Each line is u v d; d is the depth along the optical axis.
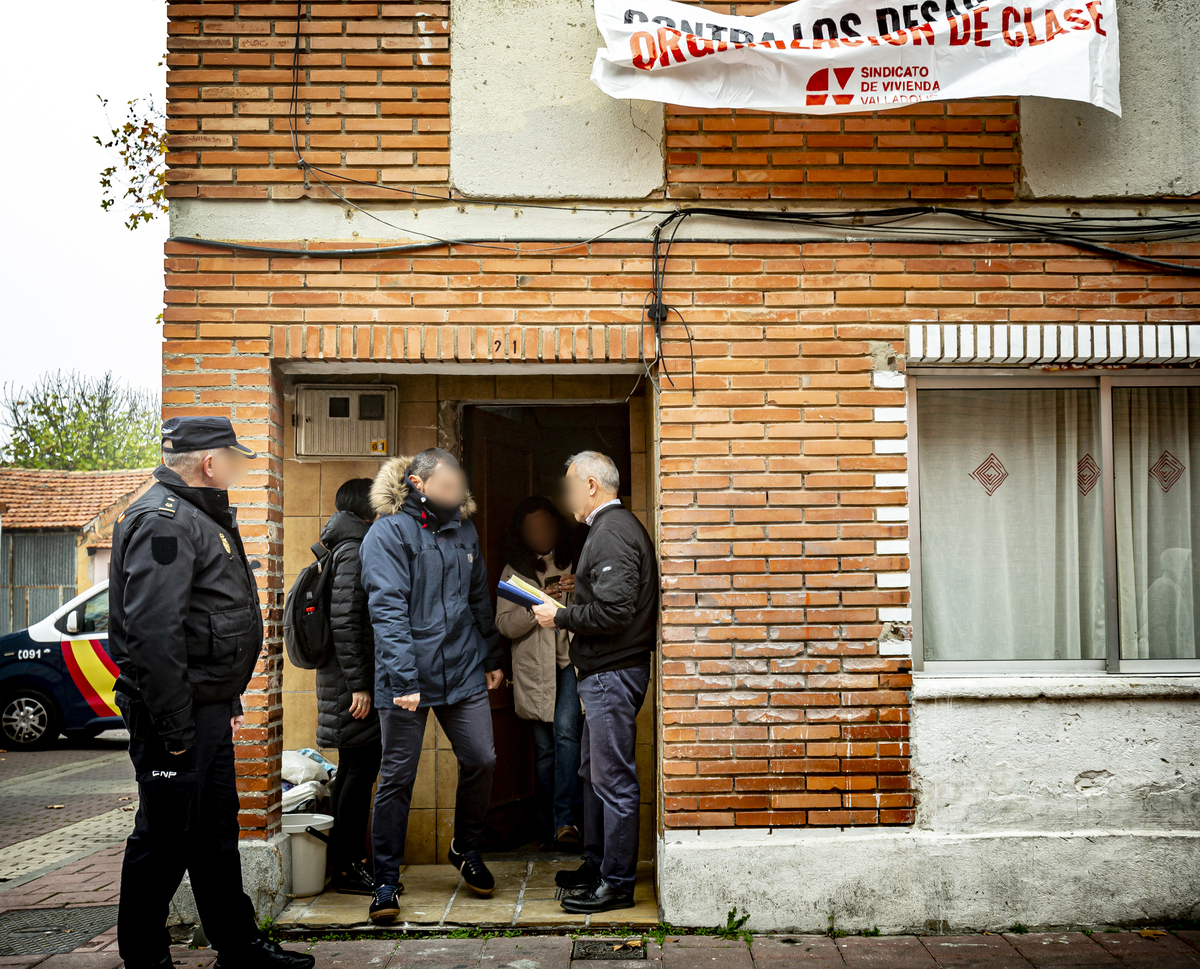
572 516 6.18
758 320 4.41
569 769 5.13
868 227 4.46
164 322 4.36
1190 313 4.48
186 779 3.38
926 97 4.25
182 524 3.40
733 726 4.26
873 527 4.36
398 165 4.44
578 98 4.47
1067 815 4.28
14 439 37.88
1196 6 4.59
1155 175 4.52
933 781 4.27
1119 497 4.68
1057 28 4.27
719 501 4.35
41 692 10.30
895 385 4.41
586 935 4.11
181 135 4.42
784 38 4.27
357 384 5.20
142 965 3.43
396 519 4.31
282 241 4.42
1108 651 4.58
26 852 5.84
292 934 4.09
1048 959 3.84
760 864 4.16
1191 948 3.95
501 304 4.41
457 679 4.37
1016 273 4.47
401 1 4.49
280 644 4.50
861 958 3.85
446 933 4.11
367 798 4.59
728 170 4.46
